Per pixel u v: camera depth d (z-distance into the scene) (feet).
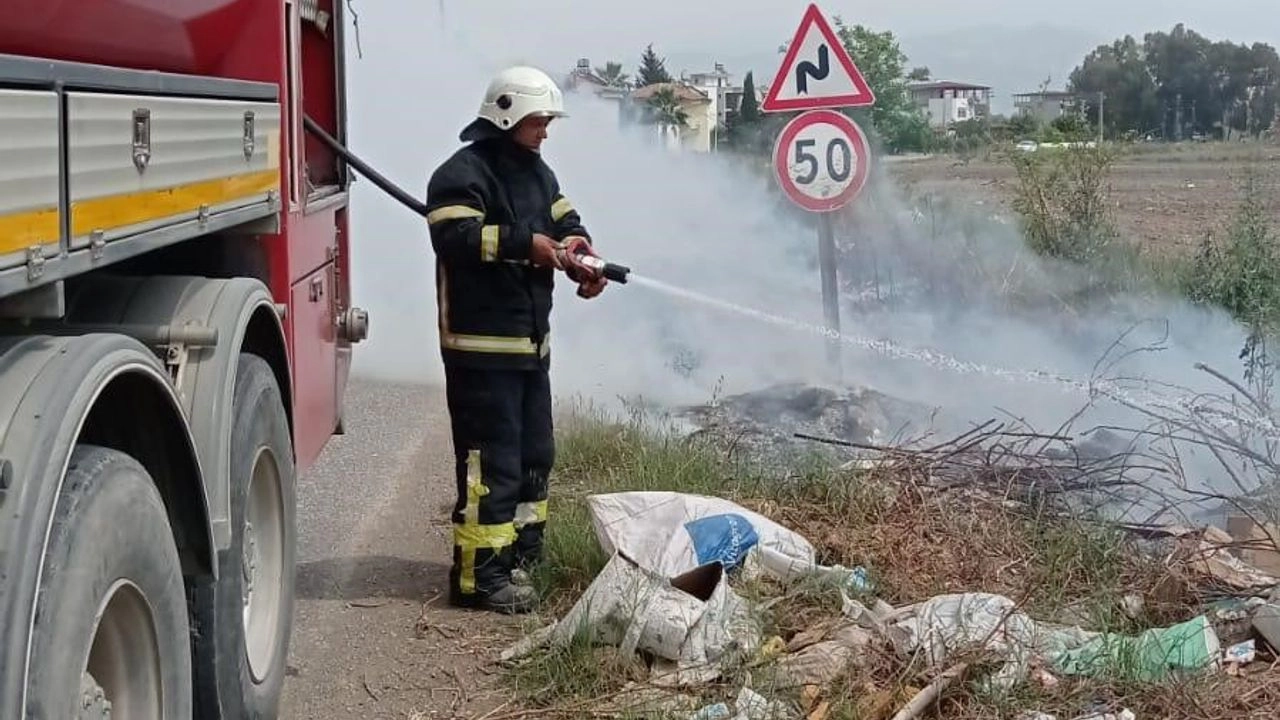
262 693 13.57
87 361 8.79
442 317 16.79
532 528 17.40
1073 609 15.25
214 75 14.11
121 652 9.49
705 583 15.24
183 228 10.86
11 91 7.82
